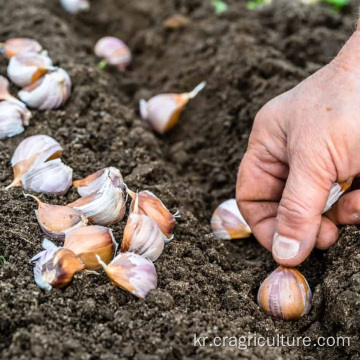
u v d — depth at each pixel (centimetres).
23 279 41
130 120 57
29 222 44
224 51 65
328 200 43
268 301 43
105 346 38
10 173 48
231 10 72
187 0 75
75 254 41
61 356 37
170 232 45
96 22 76
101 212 44
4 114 50
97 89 57
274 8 71
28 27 65
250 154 46
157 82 66
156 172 51
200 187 55
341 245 44
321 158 41
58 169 46
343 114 41
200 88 59
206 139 59
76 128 53
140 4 77
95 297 41
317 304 43
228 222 49
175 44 69
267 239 46
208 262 45
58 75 53
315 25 69
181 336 39
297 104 43
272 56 63
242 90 60
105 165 51
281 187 46
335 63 43
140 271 41
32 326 38
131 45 72
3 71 57
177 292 42
